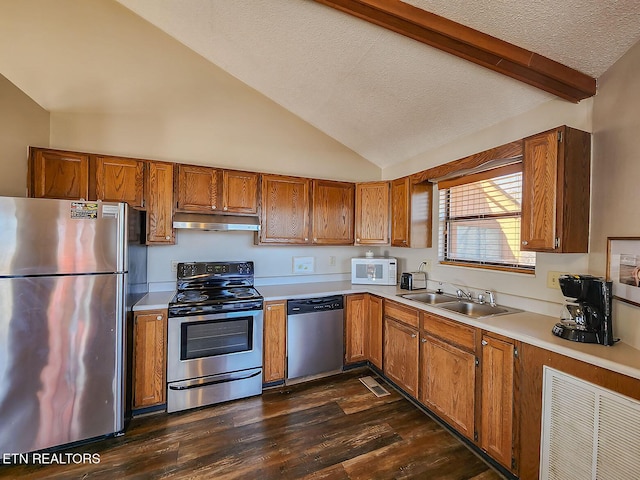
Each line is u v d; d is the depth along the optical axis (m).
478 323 1.89
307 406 2.46
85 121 2.54
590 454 1.33
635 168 1.45
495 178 2.51
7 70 2.33
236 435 2.09
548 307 2.03
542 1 1.37
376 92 2.50
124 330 2.04
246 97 3.13
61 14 2.48
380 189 3.33
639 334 1.41
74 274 1.89
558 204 1.66
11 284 1.76
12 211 1.75
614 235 1.57
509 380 1.71
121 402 2.05
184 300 2.46
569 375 1.42
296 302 2.81
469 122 2.47
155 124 2.77
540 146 1.77
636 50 1.45
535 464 1.57
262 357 2.67
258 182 2.94
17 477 1.71
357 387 2.78
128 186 2.45
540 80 1.70
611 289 1.47
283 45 2.29
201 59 2.93
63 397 1.89
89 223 1.93
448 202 3.03
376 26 1.82
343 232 3.35
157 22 2.68
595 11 1.36
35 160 2.20
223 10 2.13
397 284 3.47
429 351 2.32
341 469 1.79
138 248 2.38
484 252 2.62
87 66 2.55
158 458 1.87
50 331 1.85
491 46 1.57
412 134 2.94
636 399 1.19
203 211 2.71
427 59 1.96
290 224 3.08
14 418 1.79
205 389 2.44
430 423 2.24
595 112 1.72
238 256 3.13
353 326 3.09
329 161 3.56
